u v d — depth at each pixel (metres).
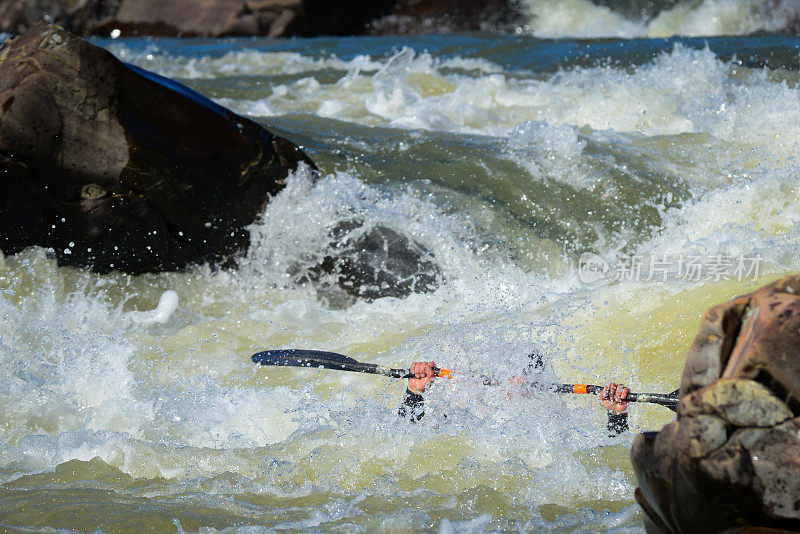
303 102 42.25
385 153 30.50
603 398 17.33
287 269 25.16
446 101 39.41
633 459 11.26
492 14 68.00
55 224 23.59
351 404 19.36
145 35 74.44
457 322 22.59
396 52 54.44
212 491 15.68
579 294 22.97
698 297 21.81
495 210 26.58
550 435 17.47
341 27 71.62
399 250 25.06
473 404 18.33
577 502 15.03
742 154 30.38
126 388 19.89
